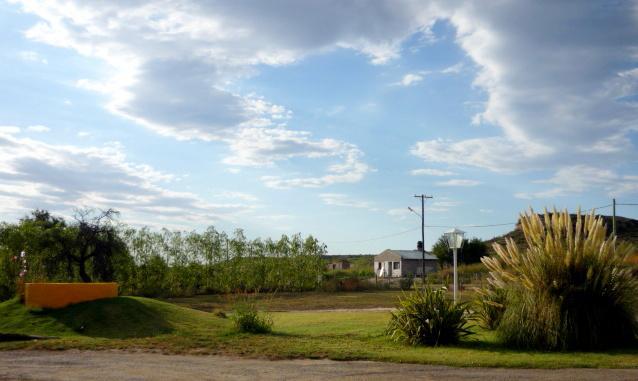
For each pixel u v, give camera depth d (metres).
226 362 9.60
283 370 8.80
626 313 10.76
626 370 8.54
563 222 11.90
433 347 11.05
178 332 13.65
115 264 30.03
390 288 42.22
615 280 10.75
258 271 38.97
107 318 14.52
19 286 17.31
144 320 14.62
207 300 30.56
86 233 25.09
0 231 25.42
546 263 10.78
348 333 13.35
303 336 12.93
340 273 59.31
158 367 9.11
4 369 8.97
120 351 10.87
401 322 11.80
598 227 11.48
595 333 10.37
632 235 55.59
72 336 13.32
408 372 8.58
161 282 34.50
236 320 13.79
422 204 45.00
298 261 40.75
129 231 32.91
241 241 38.72
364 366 9.14
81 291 15.90
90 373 8.59
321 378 8.12
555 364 9.00
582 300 10.60
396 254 63.34
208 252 37.22
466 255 54.06
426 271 63.38
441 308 11.62
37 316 14.79
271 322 14.28
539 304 10.72
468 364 9.13
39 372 8.69
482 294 13.91
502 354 10.06
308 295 35.31
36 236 24.55
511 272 11.88
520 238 51.81
